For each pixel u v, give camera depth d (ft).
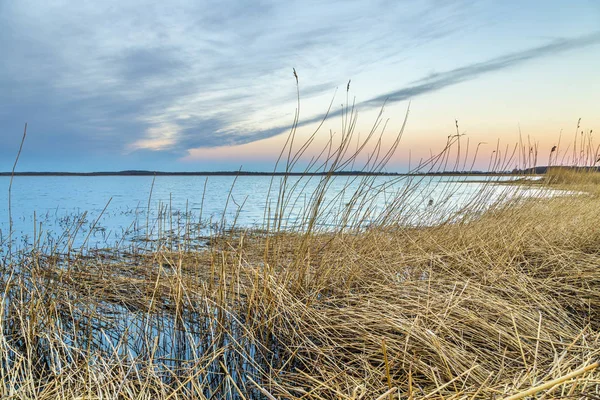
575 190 25.58
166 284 13.79
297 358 9.13
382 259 15.06
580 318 10.84
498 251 16.26
